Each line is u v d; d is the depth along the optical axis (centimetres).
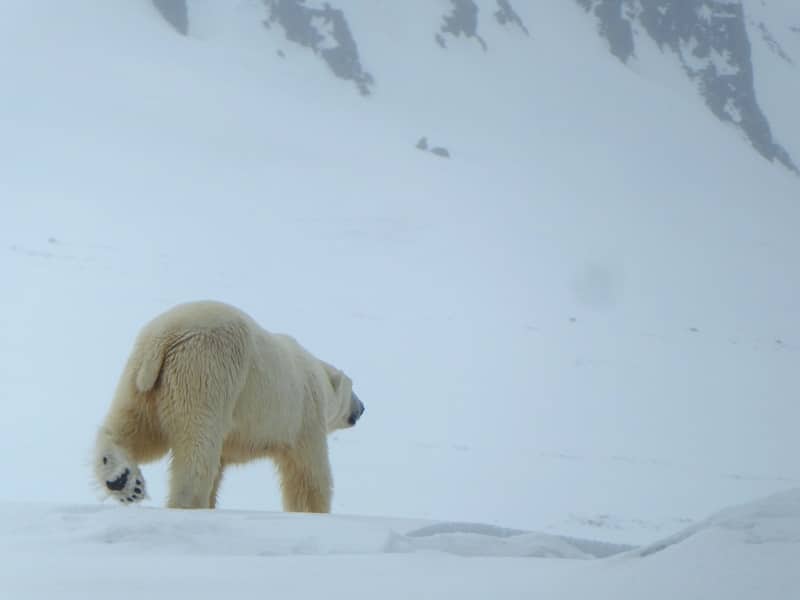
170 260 5888
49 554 433
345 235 7988
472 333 4831
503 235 9056
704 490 2370
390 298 5669
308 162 11519
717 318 6769
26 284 4297
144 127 11500
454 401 3256
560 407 3388
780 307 7612
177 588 348
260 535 497
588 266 8269
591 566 385
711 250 10075
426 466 2278
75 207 7475
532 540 552
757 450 3048
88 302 4109
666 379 4269
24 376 2844
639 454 2789
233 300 4816
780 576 327
